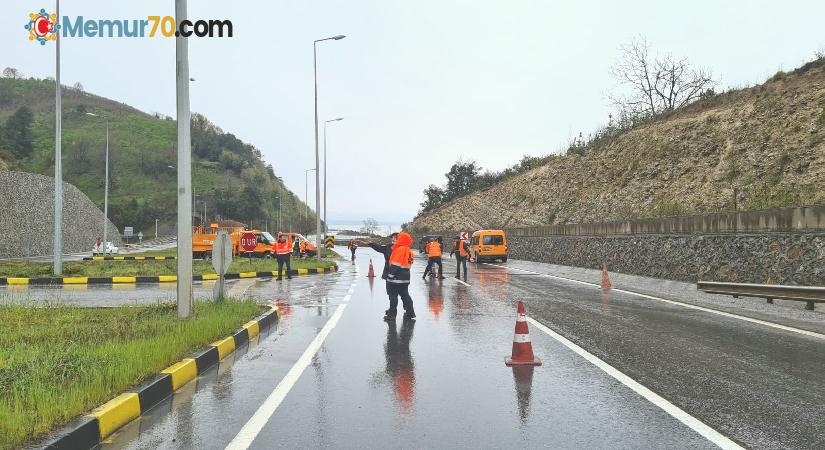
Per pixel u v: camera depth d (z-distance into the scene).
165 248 68.19
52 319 9.54
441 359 7.55
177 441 4.56
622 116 47.59
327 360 7.52
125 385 5.46
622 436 4.62
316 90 33.69
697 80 46.06
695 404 5.48
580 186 44.41
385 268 11.20
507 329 9.95
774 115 27.17
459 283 19.58
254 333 9.38
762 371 6.80
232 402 5.62
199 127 175.00
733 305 13.04
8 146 119.12
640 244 20.88
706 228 16.81
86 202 63.38
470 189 79.69
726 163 27.81
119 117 166.88
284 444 4.47
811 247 12.63
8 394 4.96
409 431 4.76
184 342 7.33
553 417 5.11
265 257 38.62
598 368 6.99
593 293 15.95
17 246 42.56
